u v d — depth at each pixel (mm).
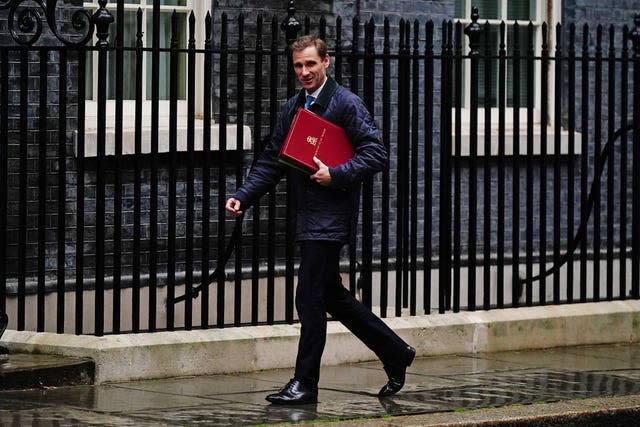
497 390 10695
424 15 15133
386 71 12133
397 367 10281
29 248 12742
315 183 9844
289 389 9891
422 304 14875
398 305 12461
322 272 9875
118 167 11039
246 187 10141
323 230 9836
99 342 10805
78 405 9789
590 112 16438
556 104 13219
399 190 12352
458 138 12625
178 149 13531
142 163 13344
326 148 9797
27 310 12711
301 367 9906
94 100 13352
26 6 12656
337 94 9914
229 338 11375
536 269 15875
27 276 12727
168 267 11320
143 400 10039
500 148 12883
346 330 11992
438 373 11531
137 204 11133
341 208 9875
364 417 9438
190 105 11320
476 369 11781
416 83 12289
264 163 10188
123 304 13227
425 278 12625
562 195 16188
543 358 12500
